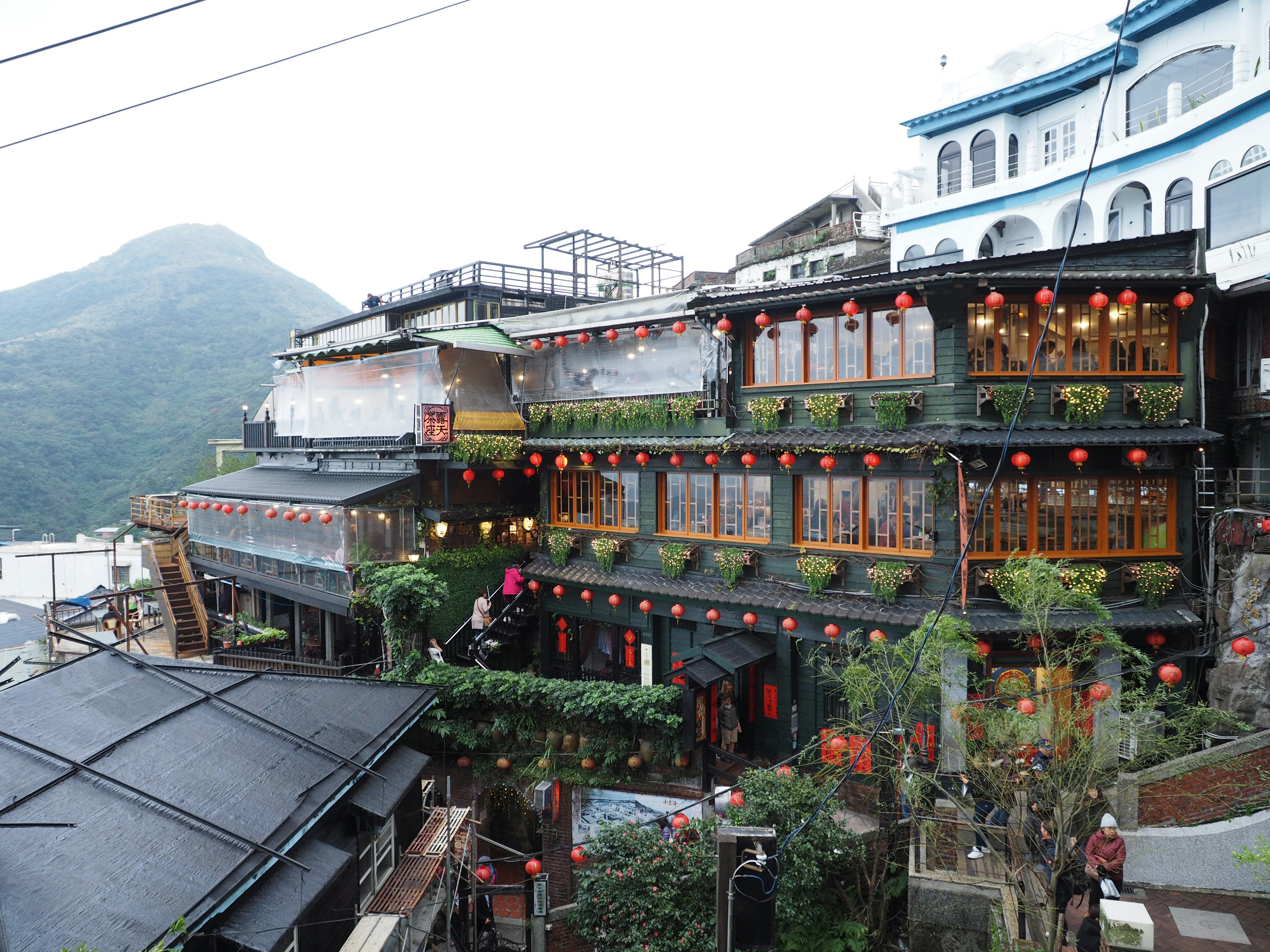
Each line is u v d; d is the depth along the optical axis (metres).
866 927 12.70
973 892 11.75
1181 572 15.14
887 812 14.41
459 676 17.92
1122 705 12.12
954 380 14.90
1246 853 10.48
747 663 16.23
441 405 21.08
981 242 25.75
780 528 17.50
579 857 13.16
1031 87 24.44
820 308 16.56
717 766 17.00
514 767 17.81
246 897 8.89
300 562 22.44
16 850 8.12
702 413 18.72
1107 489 15.33
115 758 10.16
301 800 10.55
